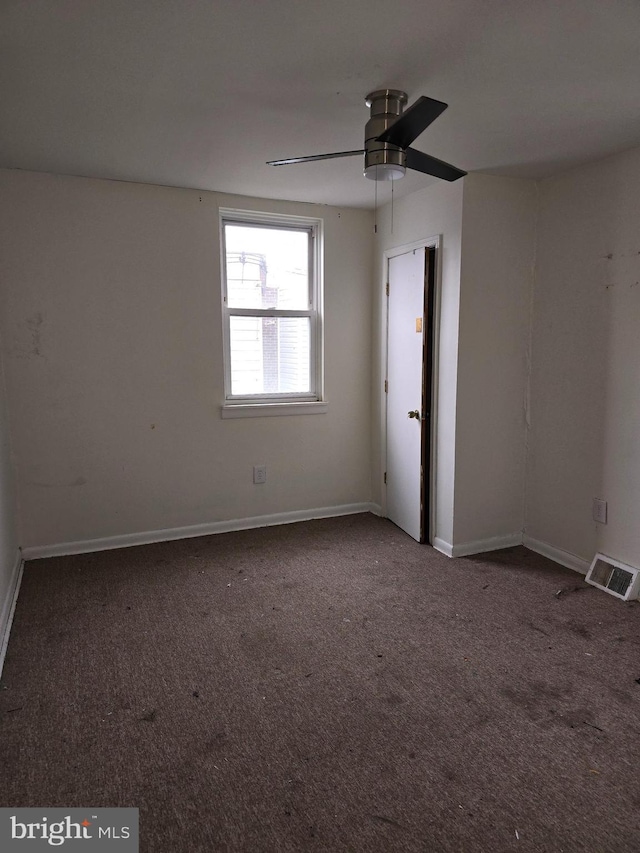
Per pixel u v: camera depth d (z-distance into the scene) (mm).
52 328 3193
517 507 3533
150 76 1941
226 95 2094
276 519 3961
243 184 3301
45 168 2998
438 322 3330
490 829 1481
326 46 1748
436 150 2713
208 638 2434
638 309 2729
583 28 1646
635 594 2781
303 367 4008
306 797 1586
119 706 1979
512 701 2008
